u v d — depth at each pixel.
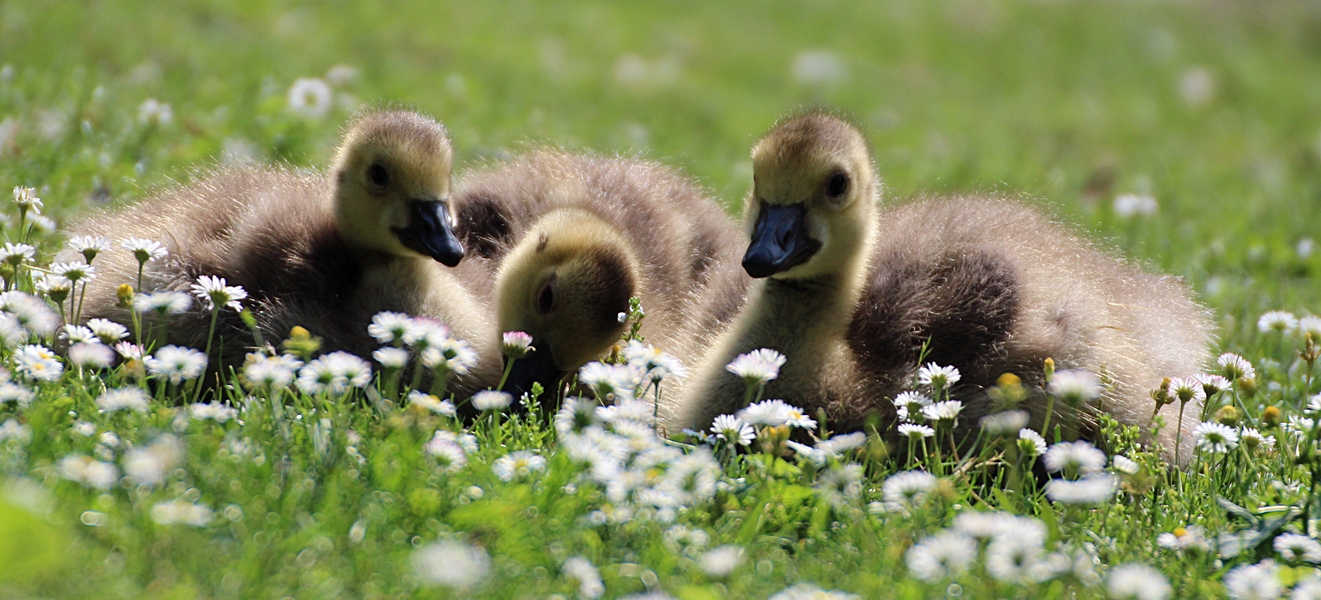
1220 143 41.00
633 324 11.52
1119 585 7.43
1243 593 7.80
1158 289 13.72
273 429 8.52
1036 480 10.61
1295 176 33.75
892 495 8.64
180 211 12.70
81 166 16.19
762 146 11.68
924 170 27.81
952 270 11.72
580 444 8.36
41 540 6.22
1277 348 14.69
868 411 10.95
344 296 12.05
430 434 8.83
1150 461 10.09
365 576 6.89
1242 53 58.69
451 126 23.75
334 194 12.55
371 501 7.68
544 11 44.50
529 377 11.80
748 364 9.88
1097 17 61.34
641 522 7.91
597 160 15.55
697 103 35.97
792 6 53.91
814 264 11.51
